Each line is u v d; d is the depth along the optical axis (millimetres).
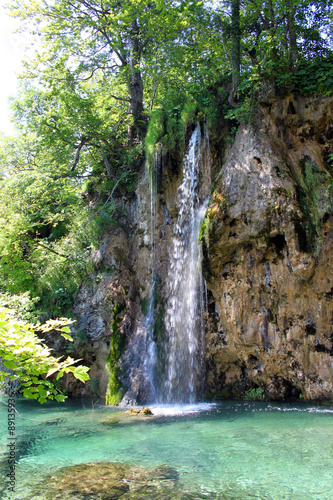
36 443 7039
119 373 11898
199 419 8586
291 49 11805
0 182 16734
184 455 5906
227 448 6180
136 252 14281
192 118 12773
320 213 9672
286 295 9773
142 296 13586
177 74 15844
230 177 10570
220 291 10930
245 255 10422
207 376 11578
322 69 10750
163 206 13781
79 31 15141
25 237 17453
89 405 11602
